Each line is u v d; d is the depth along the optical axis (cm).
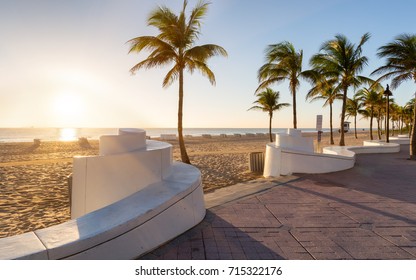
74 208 499
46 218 635
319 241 408
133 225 338
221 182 1017
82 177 495
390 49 1616
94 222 324
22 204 749
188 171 591
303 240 411
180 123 1507
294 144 1079
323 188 771
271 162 1014
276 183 835
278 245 394
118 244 319
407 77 1659
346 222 492
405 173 1039
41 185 984
